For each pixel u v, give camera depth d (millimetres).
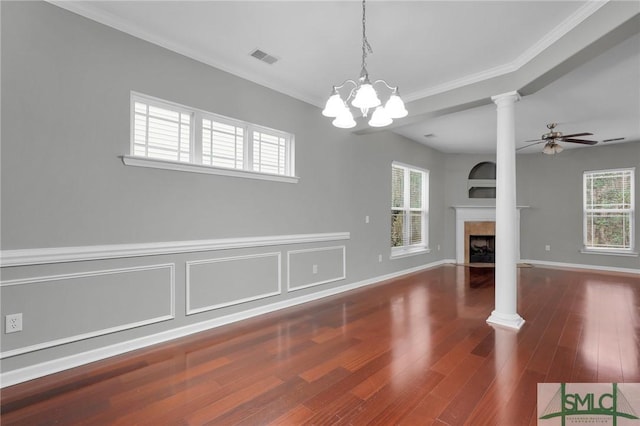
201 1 2256
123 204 2531
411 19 2396
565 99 3881
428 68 3162
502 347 2633
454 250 7195
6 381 2023
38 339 2145
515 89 3029
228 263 3199
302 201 3957
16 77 2084
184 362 2363
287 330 3012
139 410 1789
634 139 5871
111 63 2480
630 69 3090
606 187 6406
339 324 3184
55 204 2225
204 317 3014
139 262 2611
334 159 4410
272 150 3691
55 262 2211
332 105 1974
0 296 2020
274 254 3631
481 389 1998
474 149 6809
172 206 2809
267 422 1689
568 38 2416
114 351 2467
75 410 1789
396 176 5926
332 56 3000
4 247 2041
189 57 2928
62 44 2258
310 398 1906
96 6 2336
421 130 5363
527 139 5883
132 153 2635
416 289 4688
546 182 7020
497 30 2521
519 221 7227
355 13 2350
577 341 2754
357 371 2232
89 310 2359
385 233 5375
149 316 2660
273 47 2852
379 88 3656
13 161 2072
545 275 5805
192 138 2996
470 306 3814
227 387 2025
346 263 4602
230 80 3232
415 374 2188
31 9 2141
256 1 2242
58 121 2240
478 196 7438
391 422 1686
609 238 6355
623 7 1981
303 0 2215
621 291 4594
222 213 3154
